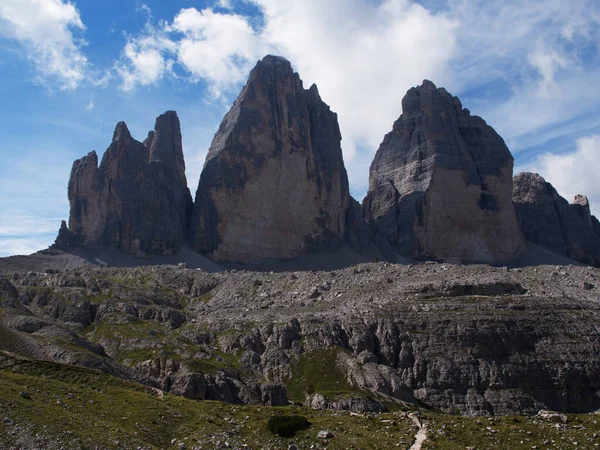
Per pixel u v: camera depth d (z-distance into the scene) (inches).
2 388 4138.8
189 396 6368.1
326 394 6879.9
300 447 4013.3
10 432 3641.7
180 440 4079.7
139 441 3873.0
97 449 3612.2
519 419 4522.6
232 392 6663.4
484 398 7608.3
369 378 7426.2
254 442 4104.3
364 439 4116.6
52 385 4562.0
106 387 4901.6
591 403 7805.1
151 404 4522.6
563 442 3956.7
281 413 4697.3
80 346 6732.3
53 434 3671.3
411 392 7598.4
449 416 4744.1
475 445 3966.5
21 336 6496.1
